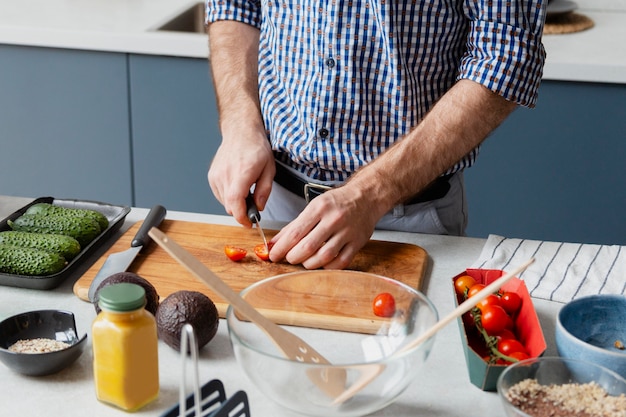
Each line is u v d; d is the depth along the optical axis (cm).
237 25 181
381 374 97
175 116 257
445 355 117
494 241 149
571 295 131
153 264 138
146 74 253
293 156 165
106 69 254
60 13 268
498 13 148
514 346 112
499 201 250
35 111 264
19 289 132
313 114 161
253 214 148
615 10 286
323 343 117
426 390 109
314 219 139
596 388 98
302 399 98
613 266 140
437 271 142
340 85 158
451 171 166
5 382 109
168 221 156
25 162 272
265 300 118
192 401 97
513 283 124
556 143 240
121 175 268
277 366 97
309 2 157
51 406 104
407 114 159
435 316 106
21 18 261
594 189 243
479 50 151
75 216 145
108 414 103
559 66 227
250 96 172
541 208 249
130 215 160
